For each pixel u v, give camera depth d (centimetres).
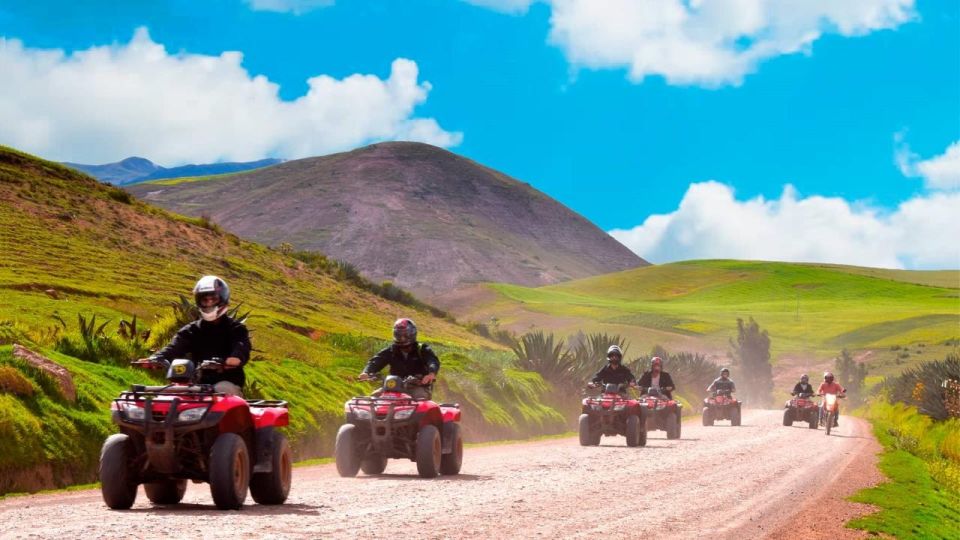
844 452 2205
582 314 18950
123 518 870
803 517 1088
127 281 3731
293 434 1883
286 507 994
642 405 2342
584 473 1509
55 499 1089
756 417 4647
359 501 1071
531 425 3028
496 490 1229
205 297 1003
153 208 5409
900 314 17938
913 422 3956
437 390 2611
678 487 1331
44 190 4772
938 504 1380
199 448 948
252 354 2289
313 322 4281
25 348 1489
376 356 1491
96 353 1806
